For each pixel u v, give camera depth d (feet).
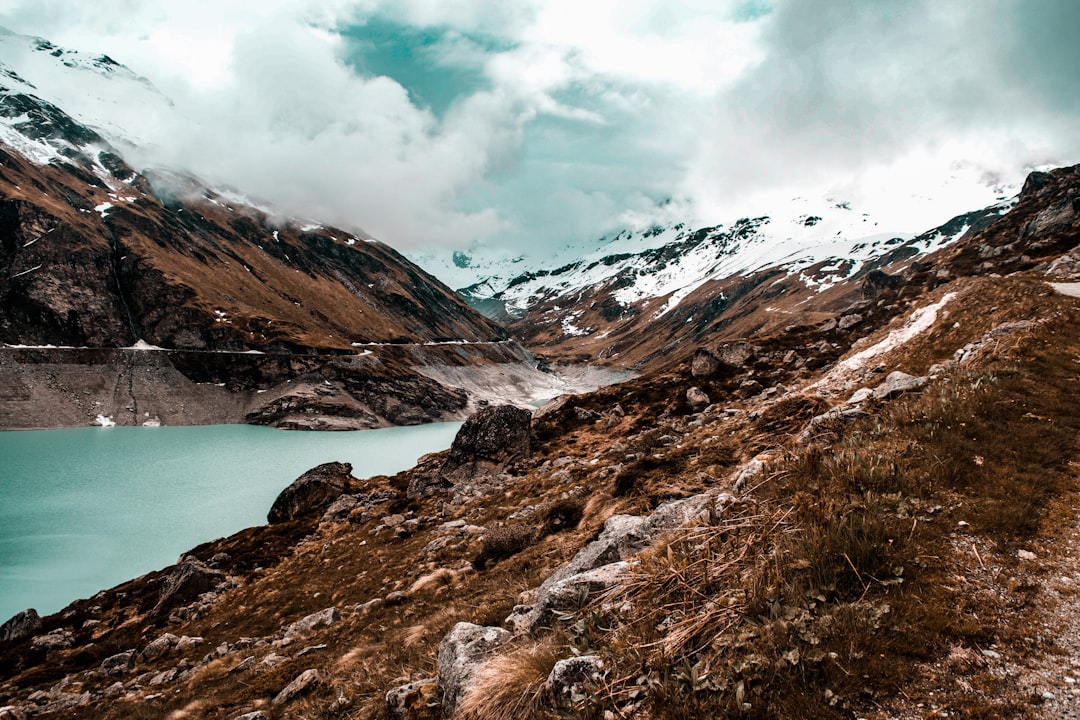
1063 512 25.77
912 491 29.09
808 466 33.71
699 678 18.13
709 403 188.96
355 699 39.40
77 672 96.32
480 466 174.40
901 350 135.44
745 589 22.12
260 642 77.36
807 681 17.28
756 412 120.78
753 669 18.02
